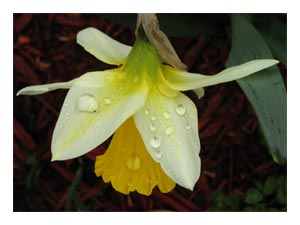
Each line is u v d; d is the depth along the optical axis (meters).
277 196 0.17
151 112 0.10
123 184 0.10
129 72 0.11
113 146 0.11
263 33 0.16
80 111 0.10
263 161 0.18
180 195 0.18
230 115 0.18
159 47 0.11
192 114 0.10
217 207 0.18
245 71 0.10
